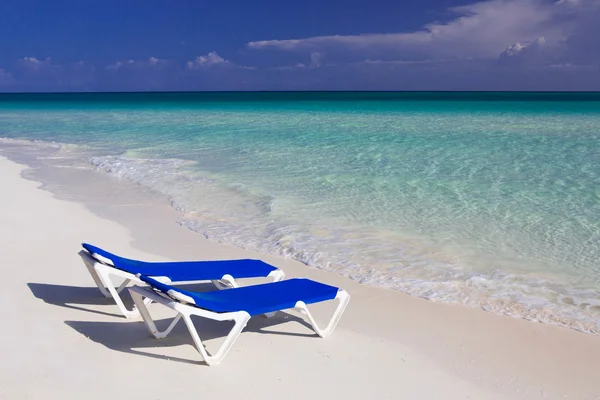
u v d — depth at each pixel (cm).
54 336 421
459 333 459
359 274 599
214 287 575
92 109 4462
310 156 1444
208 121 2805
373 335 450
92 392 341
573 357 422
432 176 1140
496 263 632
